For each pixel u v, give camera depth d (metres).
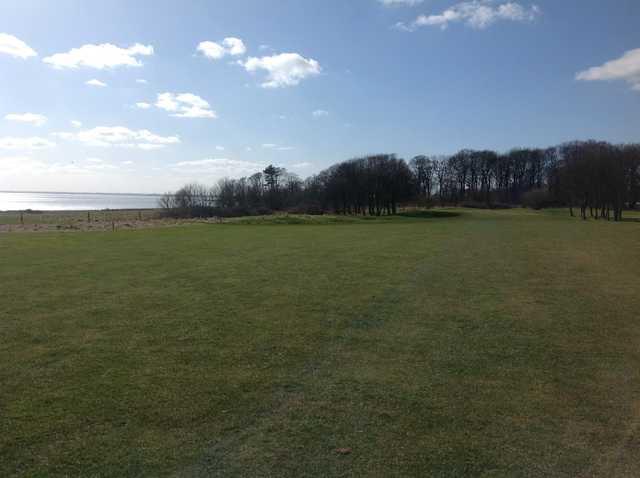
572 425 5.60
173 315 10.65
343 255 20.53
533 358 7.89
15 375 7.18
